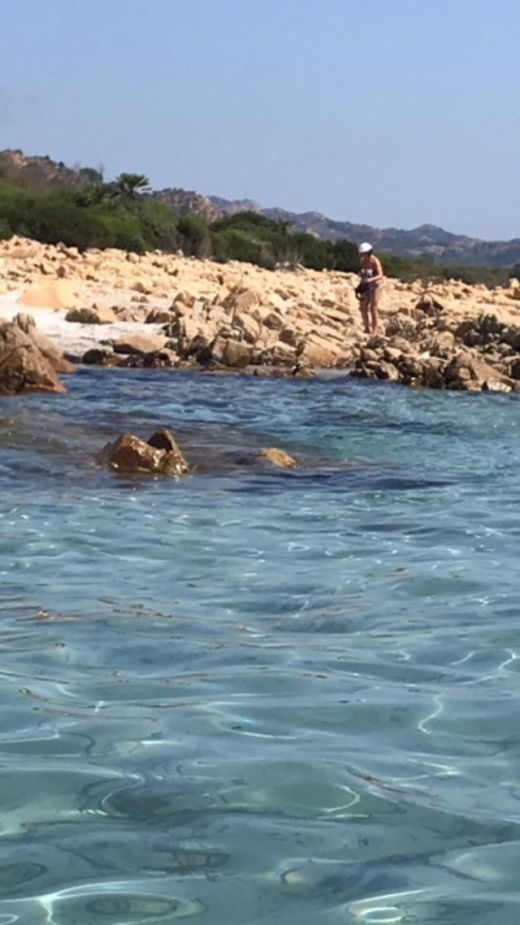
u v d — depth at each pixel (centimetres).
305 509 1040
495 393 2108
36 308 2927
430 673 579
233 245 5616
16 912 348
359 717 514
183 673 576
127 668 584
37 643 627
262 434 1523
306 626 668
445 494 1121
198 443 1410
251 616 688
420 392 2086
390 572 803
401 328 2802
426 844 392
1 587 751
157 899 355
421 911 349
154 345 2459
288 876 369
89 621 671
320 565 826
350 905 353
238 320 2673
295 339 2616
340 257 5922
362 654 612
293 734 492
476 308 3388
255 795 429
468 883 366
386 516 1011
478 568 816
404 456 1381
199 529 945
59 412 1590
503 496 1111
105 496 1074
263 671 580
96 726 499
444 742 485
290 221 6494
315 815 413
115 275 3700
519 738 490
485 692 550
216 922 343
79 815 411
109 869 373
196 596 735
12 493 1076
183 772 449
